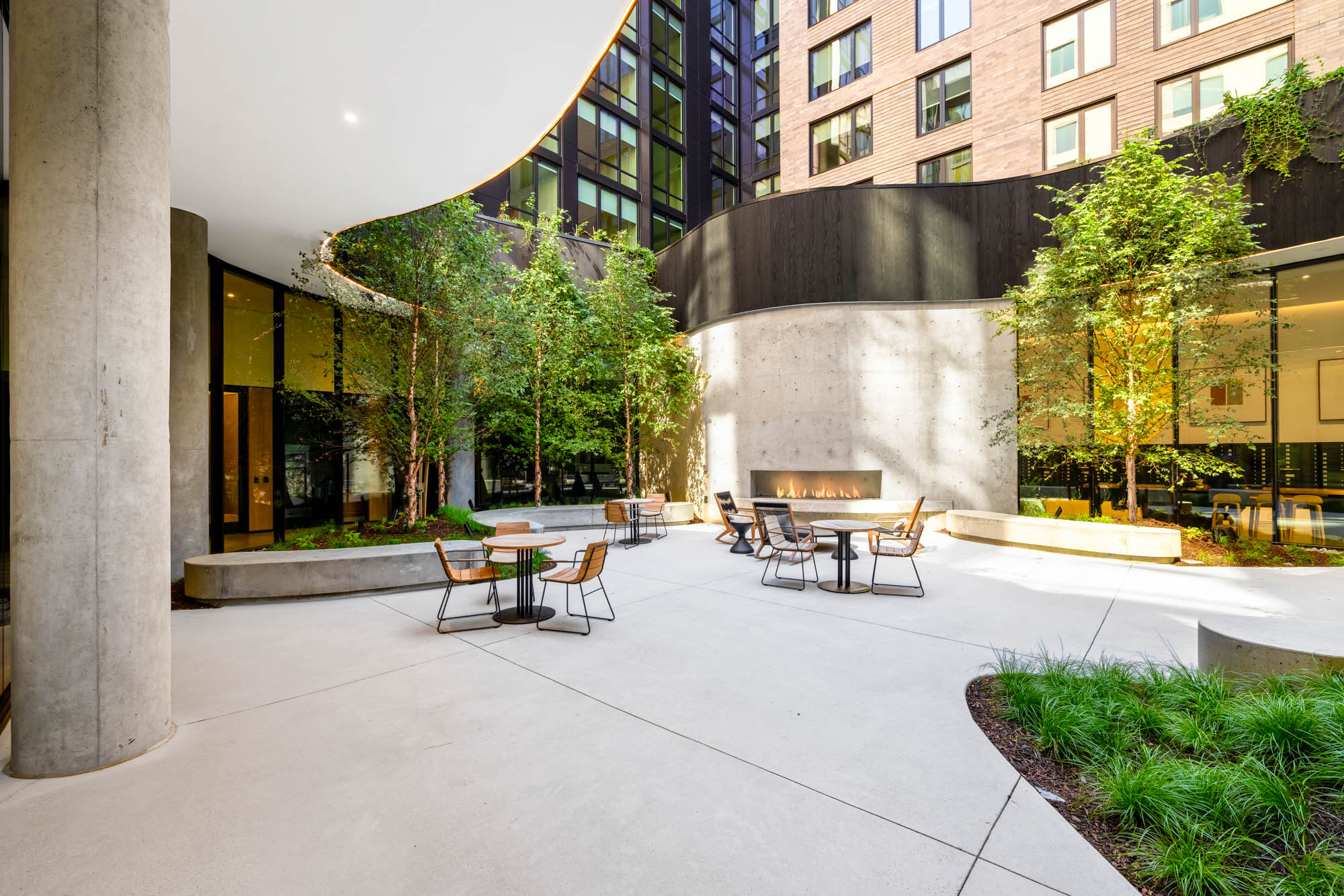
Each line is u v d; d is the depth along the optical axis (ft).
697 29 83.97
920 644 17.52
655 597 23.71
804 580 25.75
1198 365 31.73
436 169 24.32
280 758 11.05
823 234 44.16
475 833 8.73
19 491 10.53
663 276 57.16
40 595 10.47
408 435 35.76
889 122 60.70
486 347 36.81
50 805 9.50
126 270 10.95
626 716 12.76
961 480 42.04
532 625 19.83
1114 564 29.81
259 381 36.47
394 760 10.94
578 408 48.49
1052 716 11.40
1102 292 31.89
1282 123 29.96
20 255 10.44
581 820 9.04
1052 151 51.16
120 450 10.96
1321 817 8.75
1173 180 30.07
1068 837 8.53
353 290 33.42
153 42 11.39
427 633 19.10
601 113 68.54
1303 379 31.60
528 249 54.75
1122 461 37.14
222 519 33.53
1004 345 41.14
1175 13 45.11
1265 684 12.21
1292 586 24.21
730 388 48.08
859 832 8.68
